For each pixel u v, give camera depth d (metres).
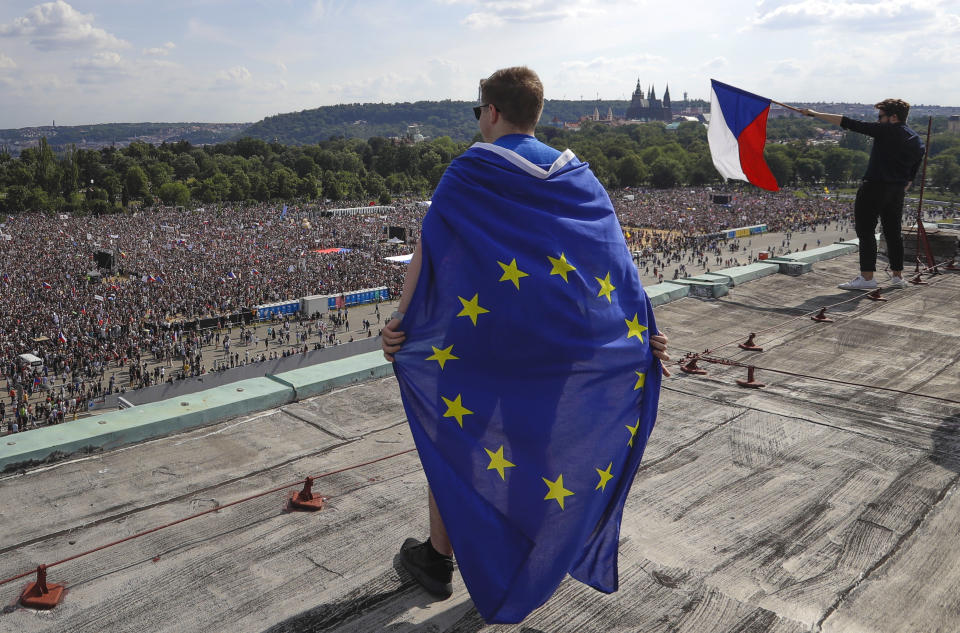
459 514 2.37
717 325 8.03
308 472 4.26
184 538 3.52
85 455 4.32
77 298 61.12
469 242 2.37
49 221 124.50
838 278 10.56
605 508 2.61
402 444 4.68
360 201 179.62
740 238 112.00
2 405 35.06
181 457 4.39
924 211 130.50
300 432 4.82
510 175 2.39
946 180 176.75
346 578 3.22
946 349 7.09
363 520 3.73
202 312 57.91
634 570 3.33
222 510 3.80
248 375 42.66
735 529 3.72
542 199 2.42
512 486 2.39
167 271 74.88
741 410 5.45
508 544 2.39
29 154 191.00
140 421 4.59
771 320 8.22
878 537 3.65
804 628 2.92
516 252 2.35
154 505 3.83
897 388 5.96
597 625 2.92
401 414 5.14
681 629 2.91
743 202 164.25
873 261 9.61
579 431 2.42
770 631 2.90
